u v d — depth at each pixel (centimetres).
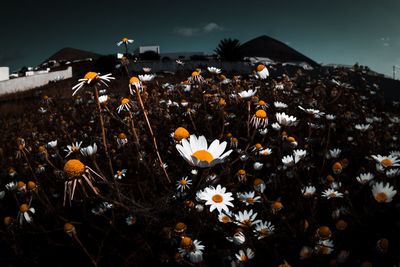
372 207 213
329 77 1080
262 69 383
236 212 230
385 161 224
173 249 210
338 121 537
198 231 193
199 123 462
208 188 168
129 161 324
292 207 248
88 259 229
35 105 1159
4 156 504
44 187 342
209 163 116
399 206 205
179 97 623
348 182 288
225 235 200
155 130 402
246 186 272
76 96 830
